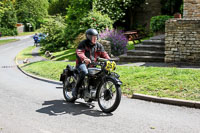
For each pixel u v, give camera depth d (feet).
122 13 81.15
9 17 238.27
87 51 21.75
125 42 55.01
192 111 19.97
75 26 73.46
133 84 27.86
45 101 24.38
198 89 23.75
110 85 20.92
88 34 21.39
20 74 47.50
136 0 89.45
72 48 89.30
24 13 291.17
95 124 17.53
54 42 91.45
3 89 31.42
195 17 48.80
